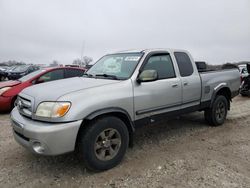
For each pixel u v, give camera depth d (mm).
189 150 4543
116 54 5020
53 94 3523
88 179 3541
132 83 4113
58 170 3816
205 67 6500
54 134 3262
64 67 8648
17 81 8141
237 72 6633
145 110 4285
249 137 5277
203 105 5586
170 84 4688
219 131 5695
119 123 3848
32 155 4348
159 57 4730
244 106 8750
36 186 3377
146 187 3307
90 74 4855
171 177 3551
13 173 3725
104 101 3676
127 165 3939
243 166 3891
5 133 5570
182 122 6457
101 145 3699
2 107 7504
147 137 5285
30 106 3611
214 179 3480
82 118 3434
